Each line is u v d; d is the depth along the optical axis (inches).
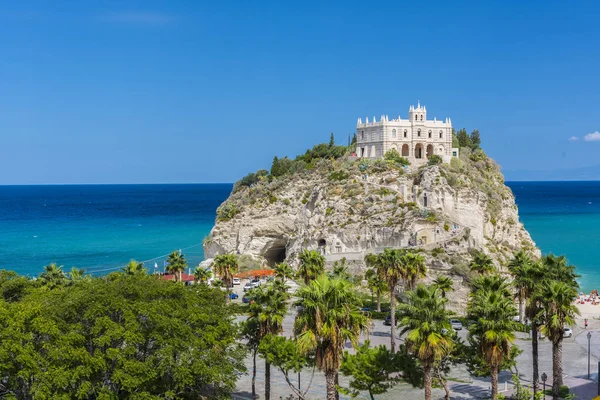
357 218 6181.1
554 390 2716.5
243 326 2938.0
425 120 7190.0
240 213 7682.1
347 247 6117.1
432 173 6279.5
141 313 2471.7
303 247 6540.4
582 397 2987.2
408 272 3641.7
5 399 2193.7
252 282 6112.2
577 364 3555.6
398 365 2496.3
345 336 2085.4
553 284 2669.8
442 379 2645.2
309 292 2103.8
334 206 6422.2
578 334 4281.5
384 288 4677.7
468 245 5447.8
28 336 2281.0
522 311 4365.2
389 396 3006.9
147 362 2379.4
